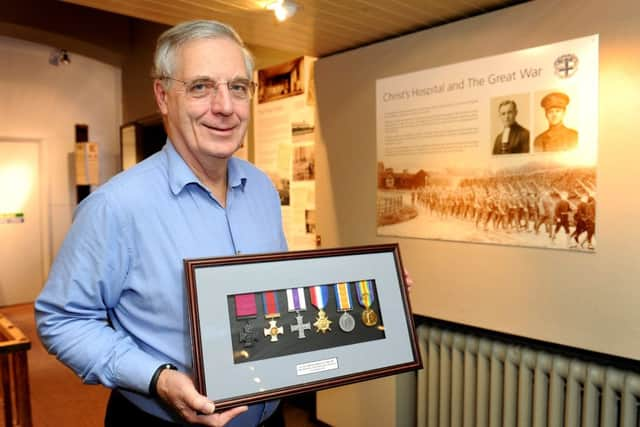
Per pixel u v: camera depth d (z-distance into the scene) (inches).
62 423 127.6
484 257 84.1
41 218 268.2
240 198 53.1
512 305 80.6
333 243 112.1
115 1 79.9
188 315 42.5
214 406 38.2
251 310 45.1
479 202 83.8
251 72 48.5
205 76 43.9
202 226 48.1
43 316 44.3
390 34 95.9
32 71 260.7
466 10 82.8
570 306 73.5
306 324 46.9
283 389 44.1
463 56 84.7
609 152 68.2
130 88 243.4
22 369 95.8
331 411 117.9
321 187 114.0
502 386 89.6
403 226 96.6
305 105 128.6
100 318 45.8
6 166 258.1
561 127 72.7
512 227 79.5
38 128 263.4
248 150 150.8
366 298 50.5
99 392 148.1
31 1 209.3
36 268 268.2
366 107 102.4
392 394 104.0
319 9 82.4
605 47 67.9
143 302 45.8
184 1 79.3
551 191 74.4
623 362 76.4
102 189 44.9
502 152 80.1
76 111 273.6
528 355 83.4
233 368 42.9
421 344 100.8
